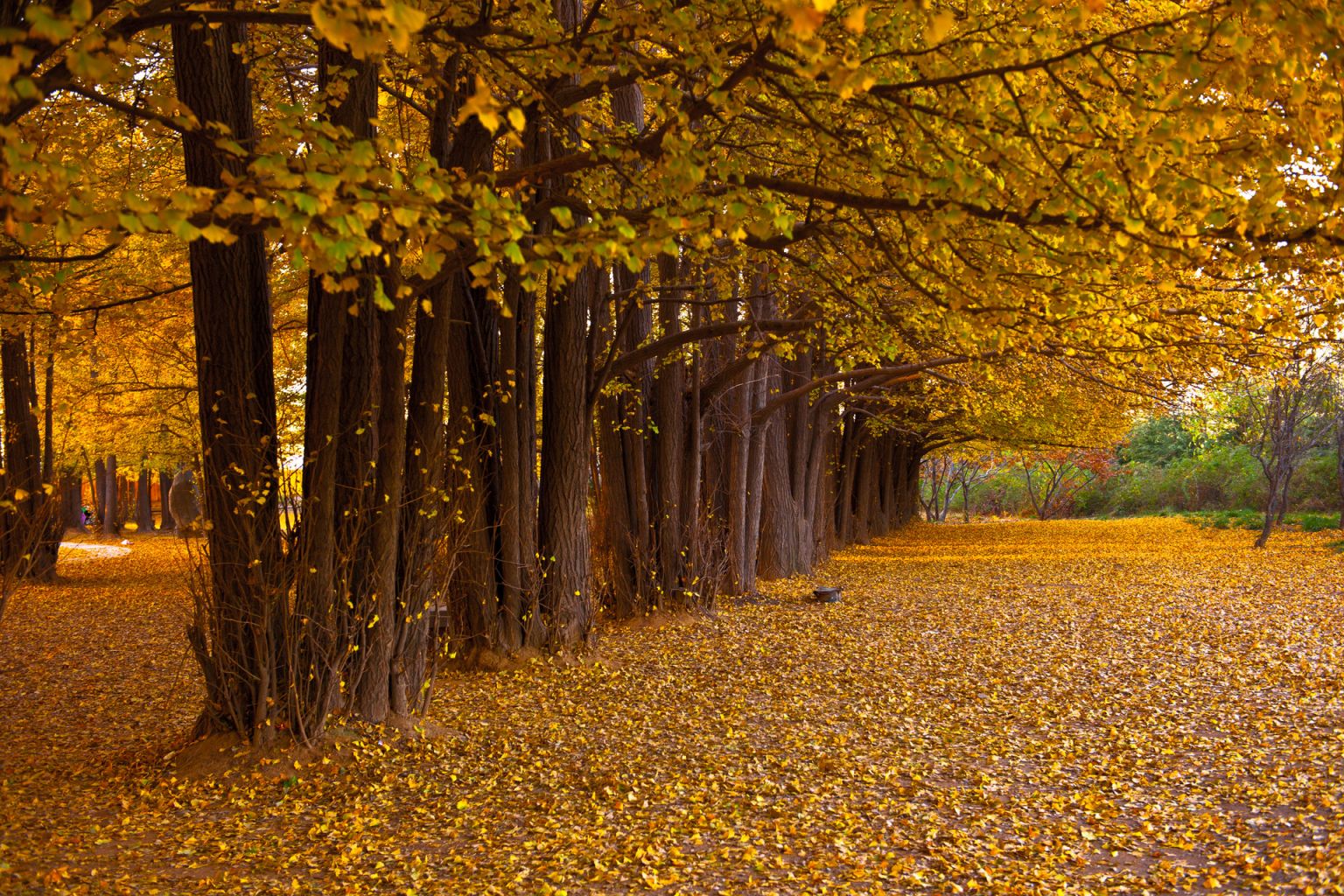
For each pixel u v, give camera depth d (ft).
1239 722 29.63
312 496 27.27
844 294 25.85
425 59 20.17
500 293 15.01
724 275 34.53
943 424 101.65
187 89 25.53
